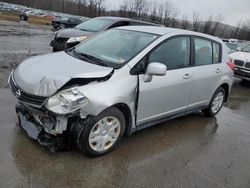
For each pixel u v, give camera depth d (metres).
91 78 3.74
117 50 4.53
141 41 4.63
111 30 5.33
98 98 3.68
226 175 4.05
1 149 3.86
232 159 4.54
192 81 5.18
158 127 5.34
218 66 5.95
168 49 4.73
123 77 4.04
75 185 3.40
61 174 3.55
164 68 4.13
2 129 4.36
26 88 3.69
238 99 8.56
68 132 3.80
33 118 4.01
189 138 5.08
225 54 6.26
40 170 3.56
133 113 4.25
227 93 6.49
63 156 3.89
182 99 5.12
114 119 4.01
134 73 4.16
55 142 3.86
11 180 3.32
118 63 4.18
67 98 3.50
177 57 4.91
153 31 4.92
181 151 4.56
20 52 10.80
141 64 4.27
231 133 5.61
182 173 3.95
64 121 3.62
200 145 4.88
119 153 4.20
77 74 3.71
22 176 3.41
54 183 3.38
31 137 3.91
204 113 6.29
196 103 5.59
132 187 3.52
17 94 3.79
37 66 4.05
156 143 4.69
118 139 4.17
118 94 3.89
